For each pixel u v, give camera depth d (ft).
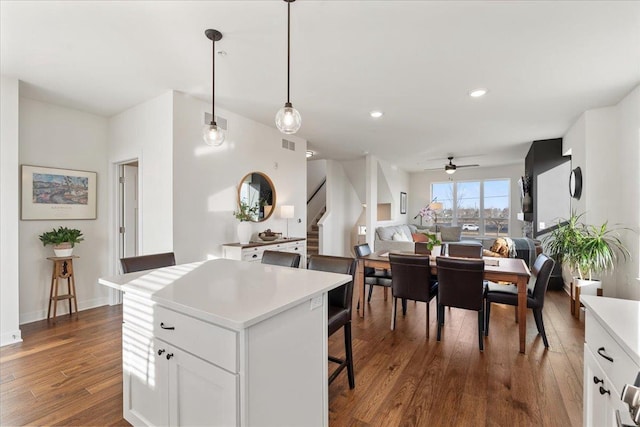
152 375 5.05
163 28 7.16
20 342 9.50
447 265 9.39
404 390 7.00
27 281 11.31
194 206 11.62
